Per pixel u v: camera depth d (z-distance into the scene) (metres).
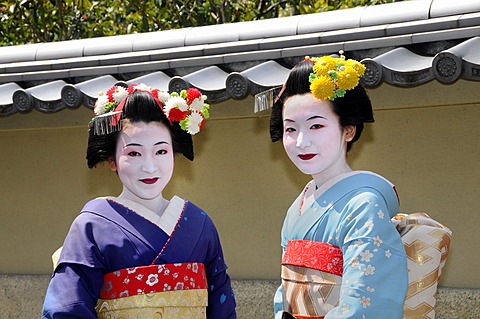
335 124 3.23
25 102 5.60
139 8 10.12
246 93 4.95
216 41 5.61
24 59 6.18
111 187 6.47
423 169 5.38
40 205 6.68
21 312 6.68
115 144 3.34
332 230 3.13
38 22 10.91
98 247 3.19
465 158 5.25
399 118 5.43
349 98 3.25
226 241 6.09
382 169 5.50
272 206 5.95
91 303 3.17
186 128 3.37
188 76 5.29
